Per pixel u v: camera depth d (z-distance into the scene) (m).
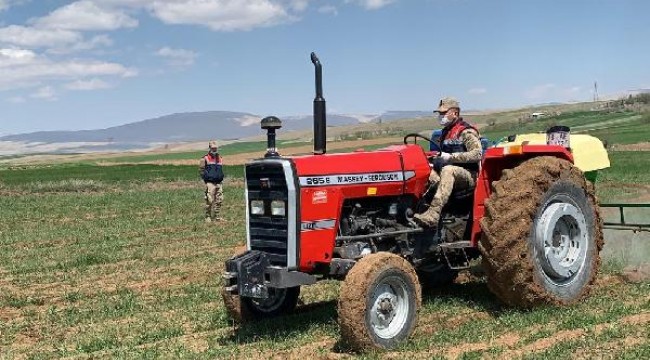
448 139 7.54
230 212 19.98
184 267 11.30
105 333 7.29
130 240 14.67
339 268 6.51
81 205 23.22
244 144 155.00
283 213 6.35
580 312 6.76
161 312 8.18
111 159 119.00
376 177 6.89
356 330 5.89
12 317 8.39
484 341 6.08
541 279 6.95
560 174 7.23
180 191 29.42
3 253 13.28
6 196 28.20
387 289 6.20
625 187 20.48
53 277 10.78
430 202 7.45
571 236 7.40
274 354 6.07
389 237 6.98
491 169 7.46
